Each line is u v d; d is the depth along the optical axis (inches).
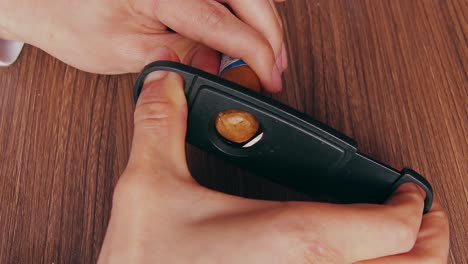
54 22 13.2
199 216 10.0
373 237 9.9
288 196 12.3
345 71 13.6
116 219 10.1
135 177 10.1
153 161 10.2
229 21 12.1
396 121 13.1
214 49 12.6
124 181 10.2
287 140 11.0
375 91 13.4
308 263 9.5
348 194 11.6
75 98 13.4
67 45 13.4
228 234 9.6
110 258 9.9
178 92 10.6
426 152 12.8
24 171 12.7
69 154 12.8
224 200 10.1
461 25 14.1
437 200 12.3
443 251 11.0
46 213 12.3
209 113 10.9
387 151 12.8
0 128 13.1
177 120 10.5
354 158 10.9
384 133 13.0
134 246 9.9
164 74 10.6
